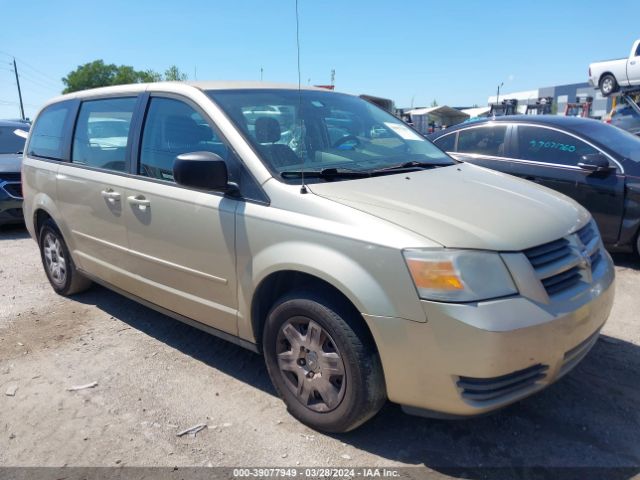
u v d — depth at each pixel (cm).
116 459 281
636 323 420
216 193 323
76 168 445
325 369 282
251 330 319
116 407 328
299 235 280
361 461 273
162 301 382
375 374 265
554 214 293
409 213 267
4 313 482
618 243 561
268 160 311
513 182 350
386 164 352
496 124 660
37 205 498
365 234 258
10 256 689
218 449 286
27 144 542
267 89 379
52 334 436
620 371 349
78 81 6366
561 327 252
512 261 249
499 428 295
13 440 301
